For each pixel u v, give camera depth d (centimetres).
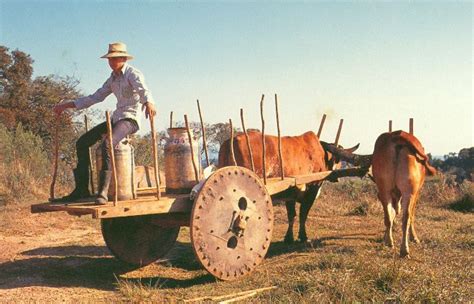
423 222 1160
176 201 687
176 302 630
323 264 735
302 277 670
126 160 699
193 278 751
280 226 1206
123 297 658
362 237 1010
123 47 721
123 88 716
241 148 852
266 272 738
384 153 842
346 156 1001
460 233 988
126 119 709
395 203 903
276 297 617
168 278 764
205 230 685
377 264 691
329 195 1669
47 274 779
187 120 737
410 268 693
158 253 847
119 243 806
